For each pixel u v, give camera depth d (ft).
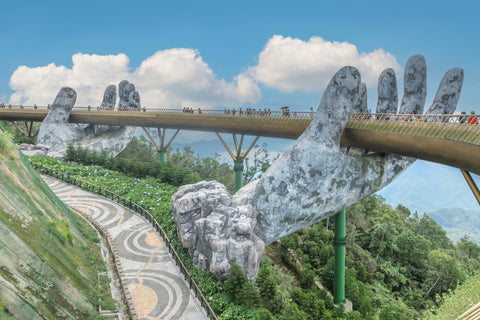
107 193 142.41
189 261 93.71
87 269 73.10
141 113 190.60
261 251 92.79
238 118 144.66
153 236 107.55
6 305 38.91
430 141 77.00
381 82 109.50
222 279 85.46
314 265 149.69
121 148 229.86
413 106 104.94
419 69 104.17
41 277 50.44
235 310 73.15
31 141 233.96
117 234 107.45
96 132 233.55
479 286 88.63
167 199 135.13
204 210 97.30
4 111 239.09
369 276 173.68
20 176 70.44
